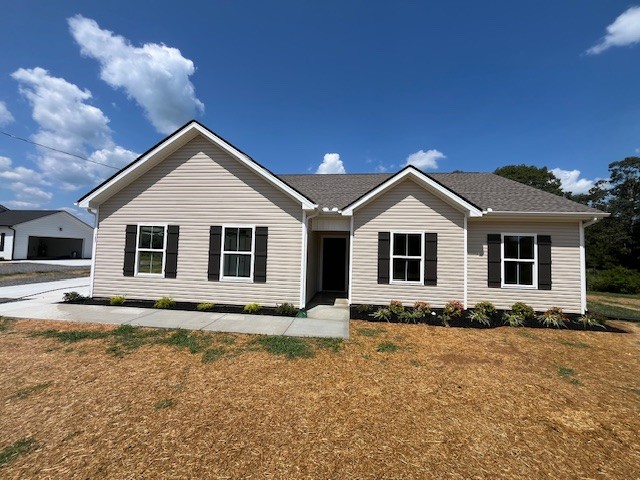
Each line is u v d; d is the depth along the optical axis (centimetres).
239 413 370
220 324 768
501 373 508
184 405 386
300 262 952
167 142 960
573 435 344
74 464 281
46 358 530
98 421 349
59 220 3200
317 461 290
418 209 967
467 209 908
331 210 981
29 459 287
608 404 415
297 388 438
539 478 277
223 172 988
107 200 1025
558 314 877
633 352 638
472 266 986
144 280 1003
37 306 927
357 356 570
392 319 850
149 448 304
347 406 392
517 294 962
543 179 3300
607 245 2952
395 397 419
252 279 964
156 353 562
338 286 1291
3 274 1728
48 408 374
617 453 315
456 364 542
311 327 759
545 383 475
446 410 388
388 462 291
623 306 1293
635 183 3325
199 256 987
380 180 1395
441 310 941
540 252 959
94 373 474
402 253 980
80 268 2272
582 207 940
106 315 833
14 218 2972
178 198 1000
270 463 287
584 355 611
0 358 527
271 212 968
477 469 286
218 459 290
